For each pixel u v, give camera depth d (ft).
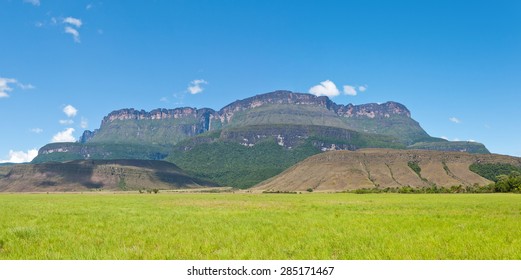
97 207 204.64
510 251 68.39
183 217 134.62
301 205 225.97
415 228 100.22
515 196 392.06
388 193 572.92
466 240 79.51
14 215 143.74
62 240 81.05
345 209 184.85
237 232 92.48
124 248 71.51
